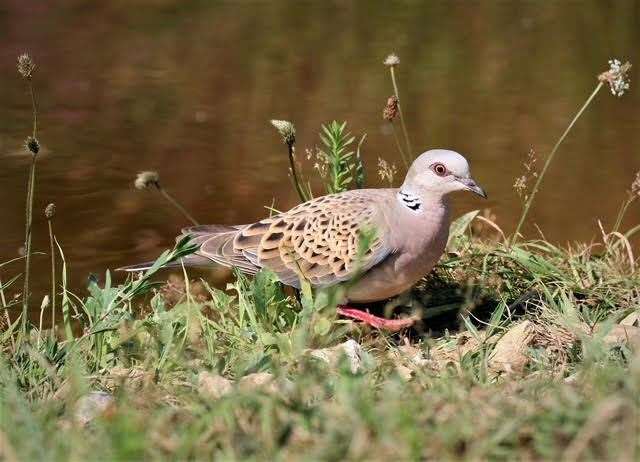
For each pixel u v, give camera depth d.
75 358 8.60
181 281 12.63
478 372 8.70
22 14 23.52
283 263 10.64
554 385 7.45
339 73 19.97
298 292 10.92
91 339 9.38
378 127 17.16
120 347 9.34
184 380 8.48
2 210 14.51
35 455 6.17
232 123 17.53
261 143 16.69
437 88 19.16
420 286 11.23
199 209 14.55
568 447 6.16
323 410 6.65
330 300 9.30
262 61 20.72
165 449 6.31
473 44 21.86
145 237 13.80
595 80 19.55
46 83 19.53
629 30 22.77
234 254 10.90
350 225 10.38
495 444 6.19
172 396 7.83
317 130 17.09
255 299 9.98
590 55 21.02
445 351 9.49
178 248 9.75
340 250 10.38
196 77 19.80
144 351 9.23
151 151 16.44
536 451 6.22
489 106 18.19
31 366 8.84
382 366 8.30
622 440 6.02
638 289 10.52
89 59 20.77
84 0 24.80
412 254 10.27
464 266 11.36
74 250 13.48
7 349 9.53
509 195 14.77
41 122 17.64
